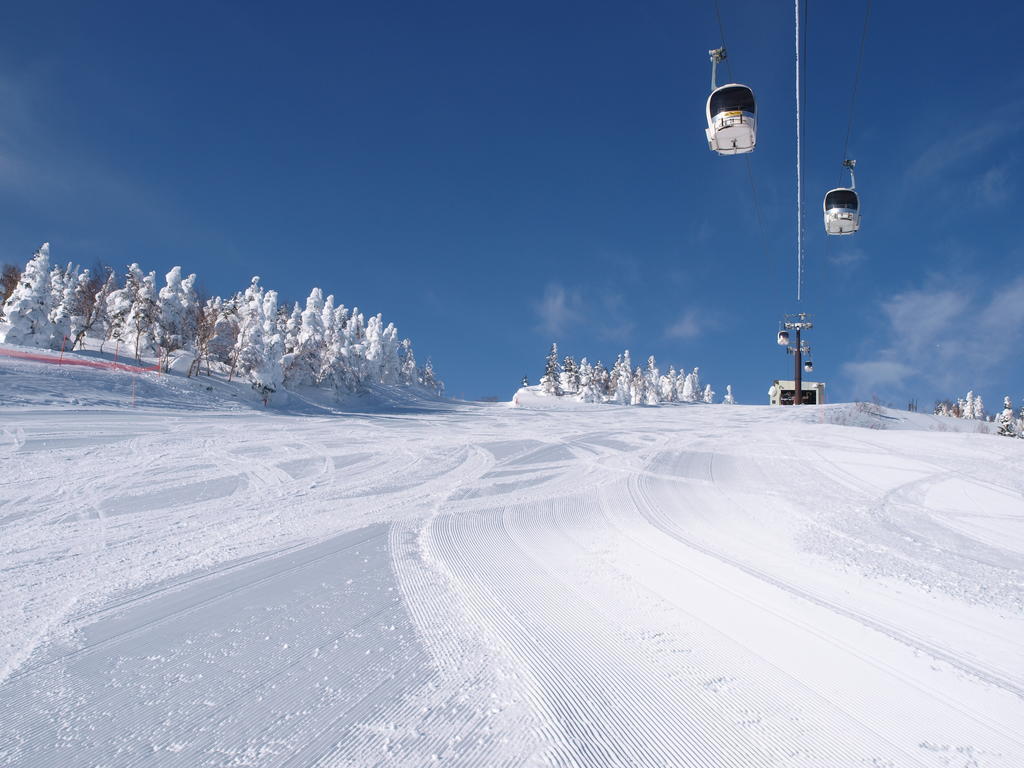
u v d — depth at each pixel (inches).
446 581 213.5
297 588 201.3
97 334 1943.9
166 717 119.1
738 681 140.5
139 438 643.5
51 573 216.4
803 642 164.6
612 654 153.7
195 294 1924.2
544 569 234.1
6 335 1310.3
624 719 122.3
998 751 113.7
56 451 529.7
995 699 134.3
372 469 516.7
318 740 112.2
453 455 626.5
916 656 156.9
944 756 111.7
